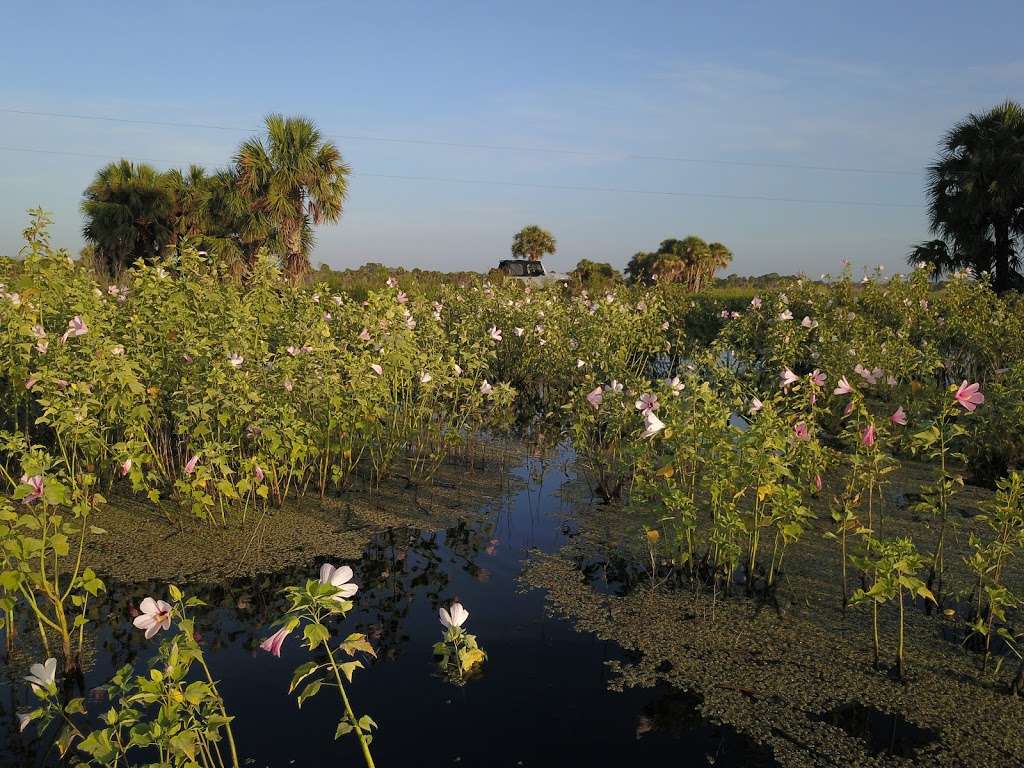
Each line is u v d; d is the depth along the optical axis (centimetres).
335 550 509
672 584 466
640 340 1130
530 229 4788
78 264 706
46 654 370
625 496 638
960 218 1758
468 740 308
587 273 3809
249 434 550
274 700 334
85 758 294
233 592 445
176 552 496
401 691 344
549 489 662
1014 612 418
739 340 1185
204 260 830
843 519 436
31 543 360
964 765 299
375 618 417
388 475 670
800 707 338
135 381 529
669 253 4066
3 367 581
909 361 823
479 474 700
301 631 398
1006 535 397
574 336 1156
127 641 386
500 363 1138
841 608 430
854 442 527
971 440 654
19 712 323
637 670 367
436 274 2270
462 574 480
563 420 894
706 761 298
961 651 384
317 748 300
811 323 1079
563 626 412
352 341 823
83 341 572
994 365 955
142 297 667
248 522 548
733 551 443
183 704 255
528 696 342
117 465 584
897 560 360
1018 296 1328
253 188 2091
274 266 854
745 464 449
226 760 291
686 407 519
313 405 615
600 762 296
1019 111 1712
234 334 617
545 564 498
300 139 2091
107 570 467
